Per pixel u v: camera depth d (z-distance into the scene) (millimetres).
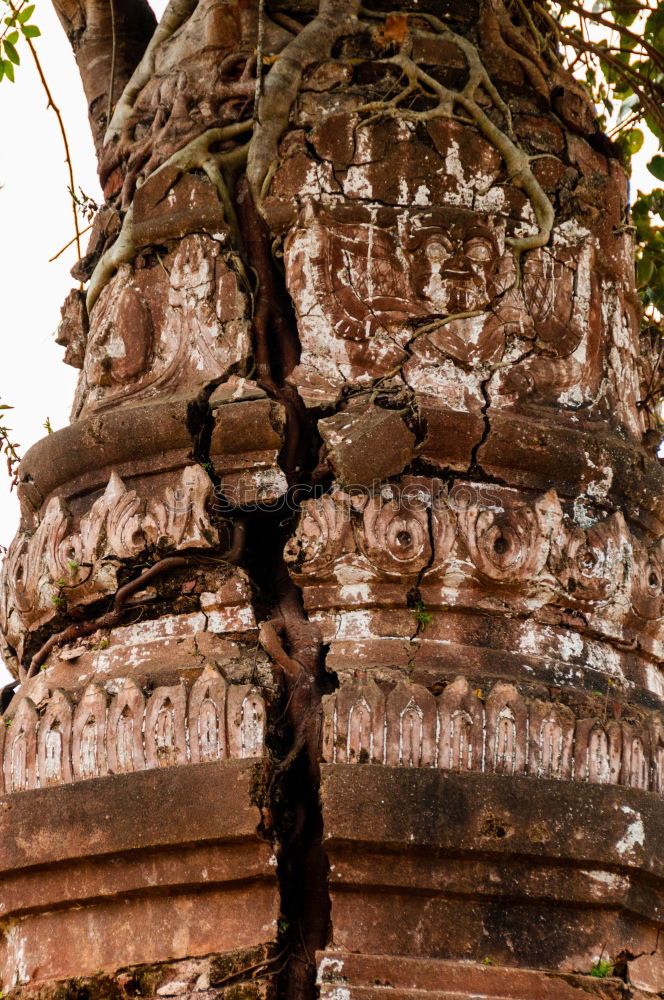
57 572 4078
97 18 5426
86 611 4094
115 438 4148
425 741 3602
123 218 4656
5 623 4348
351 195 4266
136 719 3725
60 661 4113
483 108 4445
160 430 4090
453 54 4492
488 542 3859
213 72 4660
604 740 3738
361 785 3525
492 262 4266
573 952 3541
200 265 4344
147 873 3629
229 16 4699
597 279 4465
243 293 4285
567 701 3822
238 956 3516
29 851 3732
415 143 4309
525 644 3900
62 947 3713
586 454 4113
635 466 4227
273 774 3635
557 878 3570
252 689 3686
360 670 3762
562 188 4488
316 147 4320
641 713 3936
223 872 3572
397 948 3473
